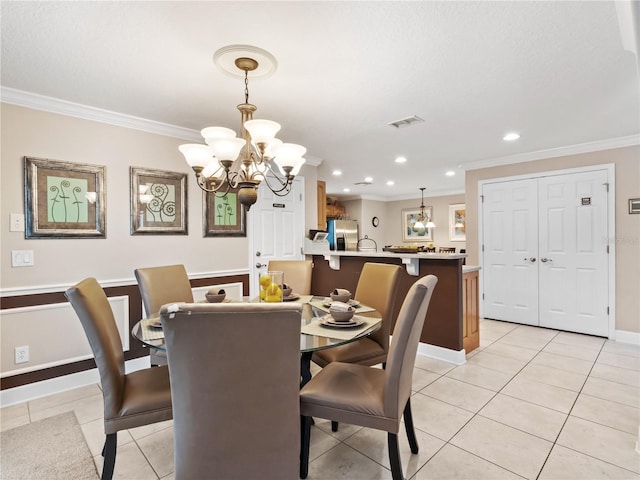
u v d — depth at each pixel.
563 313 4.09
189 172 3.38
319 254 4.34
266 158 2.02
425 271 3.32
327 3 1.53
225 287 3.66
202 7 1.55
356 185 6.80
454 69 2.15
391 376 1.45
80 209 2.73
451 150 4.10
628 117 3.00
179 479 1.17
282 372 1.14
